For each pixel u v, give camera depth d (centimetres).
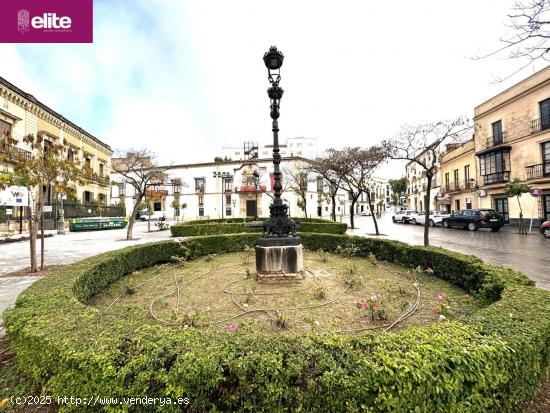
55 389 168
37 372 183
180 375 146
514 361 163
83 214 2405
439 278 510
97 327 195
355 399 141
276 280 487
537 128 1608
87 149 2755
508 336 173
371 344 164
